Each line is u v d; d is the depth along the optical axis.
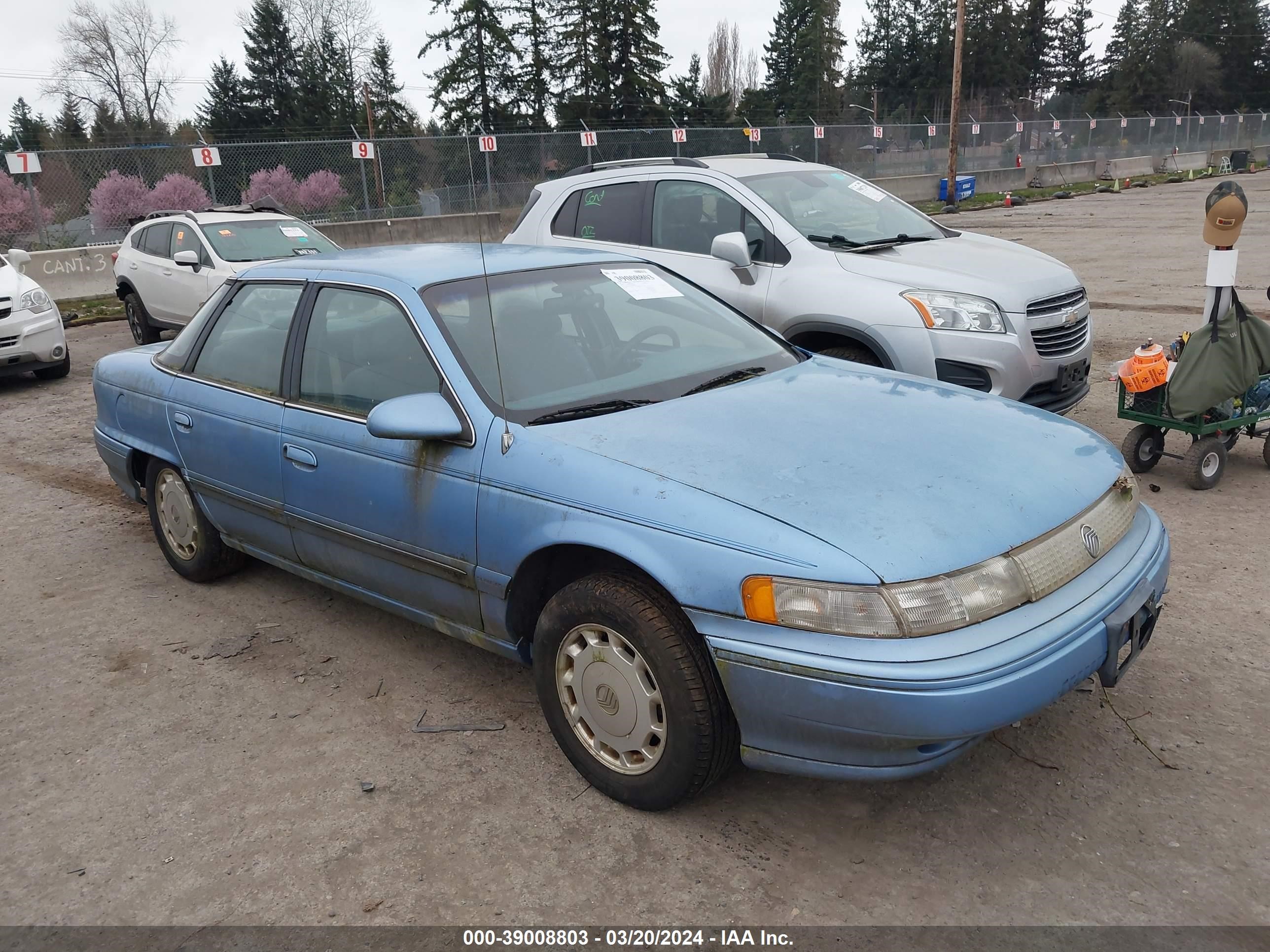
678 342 3.84
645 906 2.58
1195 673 3.61
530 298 3.74
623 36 55.69
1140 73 89.94
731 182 6.59
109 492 6.60
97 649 4.24
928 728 2.38
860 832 2.85
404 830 2.94
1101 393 7.70
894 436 3.05
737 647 2.54
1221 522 5.05
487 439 3.18
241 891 2.71
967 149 39.16
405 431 3.13
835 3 81.00
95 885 2.77
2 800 3.20
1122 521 3.01
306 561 4.07
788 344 4.12
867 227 6.63
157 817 3.06
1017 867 2.67
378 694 3.77
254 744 3.45
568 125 53.88
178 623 4.47
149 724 3.62
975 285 5.59
